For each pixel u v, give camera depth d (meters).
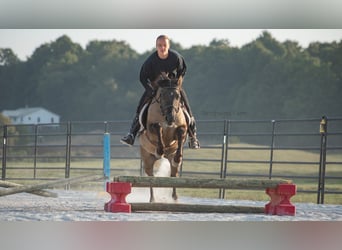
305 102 53.94
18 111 62.94
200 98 56.59
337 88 54.03
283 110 54.34
